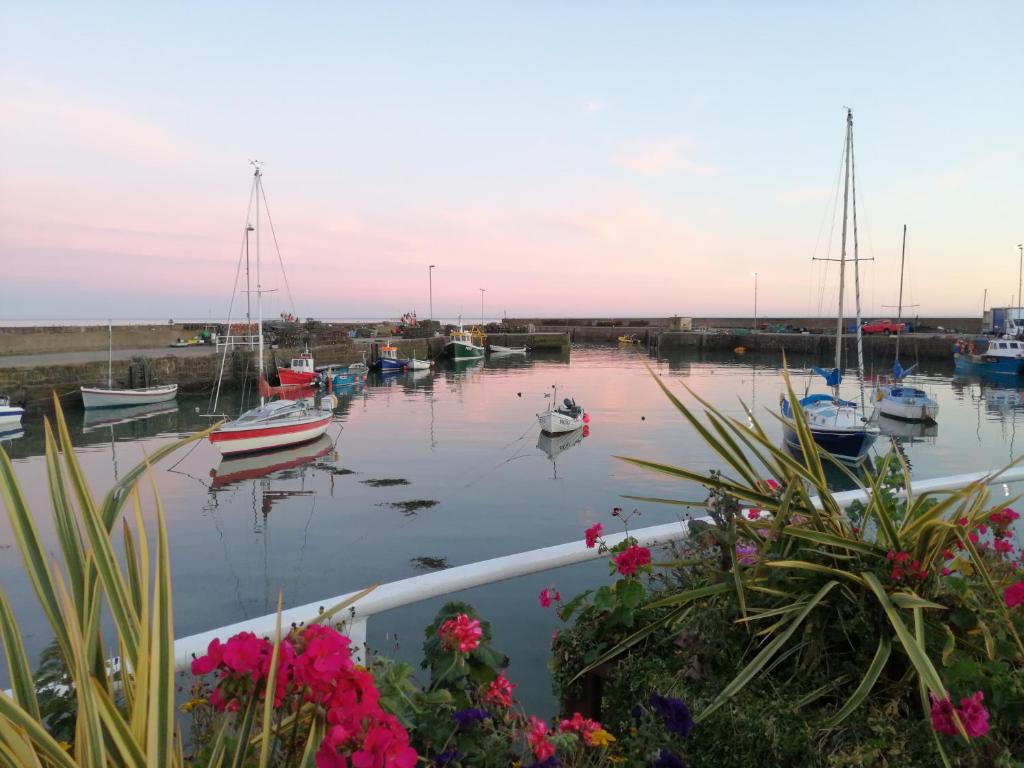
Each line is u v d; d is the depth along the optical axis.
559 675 2.62
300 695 1.36
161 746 1.26
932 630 2.09
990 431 32.72
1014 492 3.49
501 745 1.81
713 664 2.28
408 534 17.91
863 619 2.08
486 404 43.28
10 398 35.25
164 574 1.35
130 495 1.45
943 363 64.50
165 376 42.81
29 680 1.35
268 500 21.45
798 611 2.16
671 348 85.19
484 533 17.95
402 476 24.64
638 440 31.50
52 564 1.36
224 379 46.00
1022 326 63.53
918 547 2.18
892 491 2.76
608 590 2.46
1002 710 1.89
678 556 2.77
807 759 1.90
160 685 1.29
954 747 1.83
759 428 2.44
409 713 1.81
